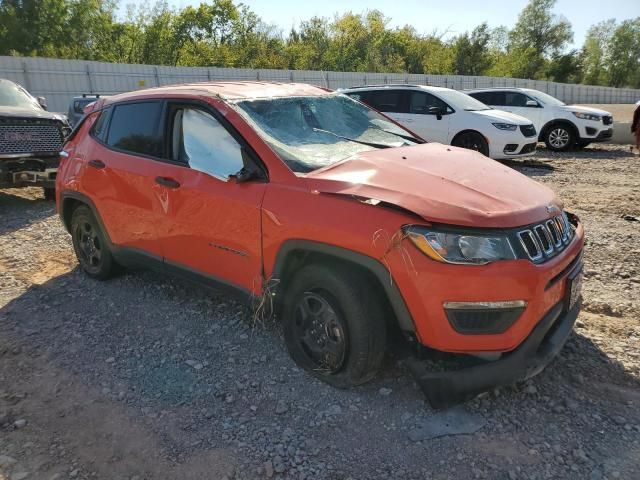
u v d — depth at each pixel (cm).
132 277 502
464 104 1227
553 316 296
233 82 435
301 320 330
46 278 509
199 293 461
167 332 395
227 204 345
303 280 318
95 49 4059
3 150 766
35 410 309
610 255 545
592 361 346
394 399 310
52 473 259
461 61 5222
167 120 403
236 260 349
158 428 290
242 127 351
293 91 419
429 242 268
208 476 255
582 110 1455
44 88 2316
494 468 256
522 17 6900
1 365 356
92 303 448
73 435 287
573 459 262
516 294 268
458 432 281
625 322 400
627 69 8306
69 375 343
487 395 312
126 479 255
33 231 674
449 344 275
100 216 458
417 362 296
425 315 273
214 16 4800
